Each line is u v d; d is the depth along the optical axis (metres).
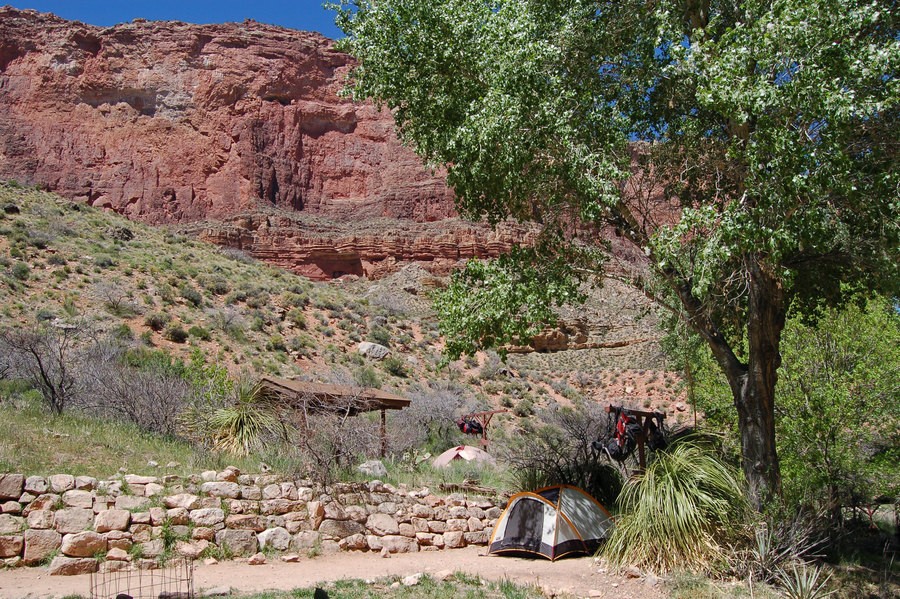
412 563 10.54
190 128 95.44
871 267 11.51
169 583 8.50
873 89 10.03
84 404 15.70
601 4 12.59
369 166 100.69
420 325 53.22
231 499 10.55
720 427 15.68
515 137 11.09
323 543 10.89
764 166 10.22
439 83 12.72
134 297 38.19
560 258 12.30
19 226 44.28
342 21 13.05
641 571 9.85
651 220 12.18
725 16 12.62
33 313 31.89
